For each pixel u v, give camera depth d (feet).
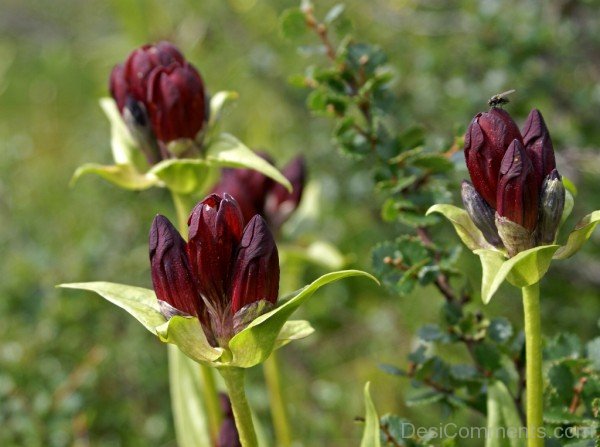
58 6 5.47
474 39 2.95
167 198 3.57
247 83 3.83
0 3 5.50
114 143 2.18
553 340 1.97
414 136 2.11
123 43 4.44
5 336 2.86
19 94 5.13
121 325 3.03
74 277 3.07
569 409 1.89
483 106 2.89
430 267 2.01
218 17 3.98
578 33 3.07
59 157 4.39
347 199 3.43
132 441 2.78
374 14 3.51
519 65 2.84
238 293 1.70
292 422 2.83
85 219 3.65
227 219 1.71
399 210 2.08
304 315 3.18
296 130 3.72
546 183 1.68
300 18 2.20
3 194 3.85
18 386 2.60
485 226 1.70
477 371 1.97
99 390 2.81
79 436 2.51
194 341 1.72
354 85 2.16
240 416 1.75
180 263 1.71
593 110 2.97
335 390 2.85
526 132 1.70
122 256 3.36
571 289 2.92
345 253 3.33
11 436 2.47
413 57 3.34
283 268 2.79
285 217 2.44
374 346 3.06
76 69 4.94
